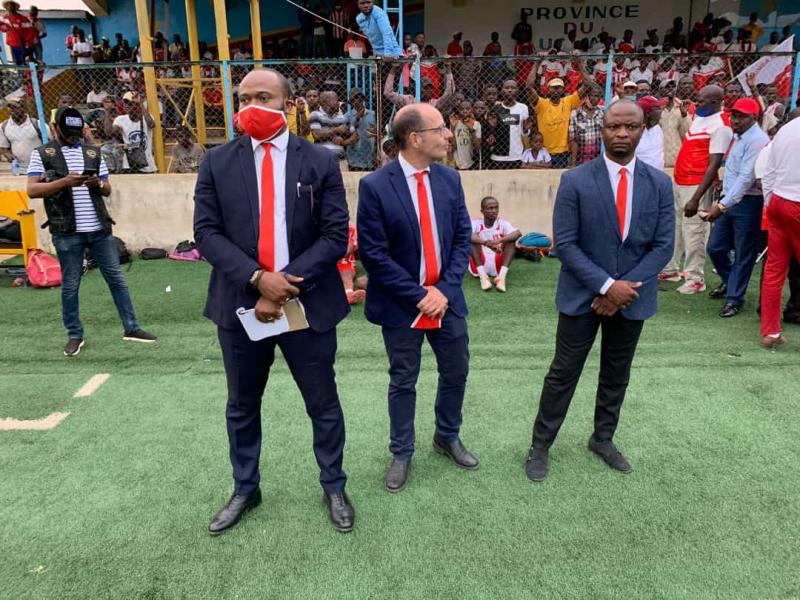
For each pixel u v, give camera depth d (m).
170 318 5.42
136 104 7.79
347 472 3.08
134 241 7.43
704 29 12.46
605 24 12.78
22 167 7.76
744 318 5.22
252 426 2.62
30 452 3.28
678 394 3.84
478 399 3.84
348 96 7.50
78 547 2.55
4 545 2.56
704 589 2.29
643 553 2.48
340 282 2.53
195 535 2.62
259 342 2.43
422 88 7.82
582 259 2.70
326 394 2.55
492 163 7.75
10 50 11.24
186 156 7.93
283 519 2.71
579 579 2.34
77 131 4.37
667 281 6.29
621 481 2.96
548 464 3.07
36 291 6.25
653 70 8.98
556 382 2.92
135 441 3.38
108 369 4.38
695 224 5.75
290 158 2.32
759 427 3.44
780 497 2.82
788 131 4.09
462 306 2.86
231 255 2.28
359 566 2.43
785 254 4.33
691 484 2.93
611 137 2.59
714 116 5.71
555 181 7.33
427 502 2.82
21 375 4.27
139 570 2.42
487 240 6.25
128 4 13.22
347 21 11.89
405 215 2.66
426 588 2.31
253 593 2.30
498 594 2.27
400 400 2.89
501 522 2.68
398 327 2.78
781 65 7.46
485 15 12.84
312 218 2.35
